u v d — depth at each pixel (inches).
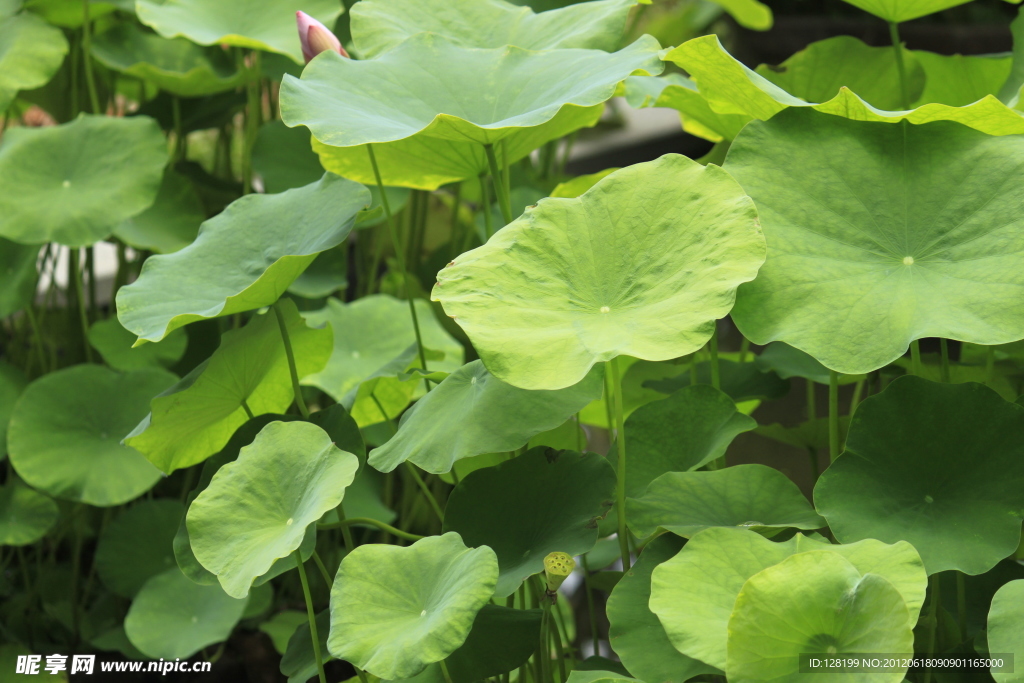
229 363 222.4
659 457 219.0
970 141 212.2
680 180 209.9
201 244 227.8
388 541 297.0
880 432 210.8
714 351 224.8
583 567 226.2
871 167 212.8
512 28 230.1
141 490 253.0
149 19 255.4
